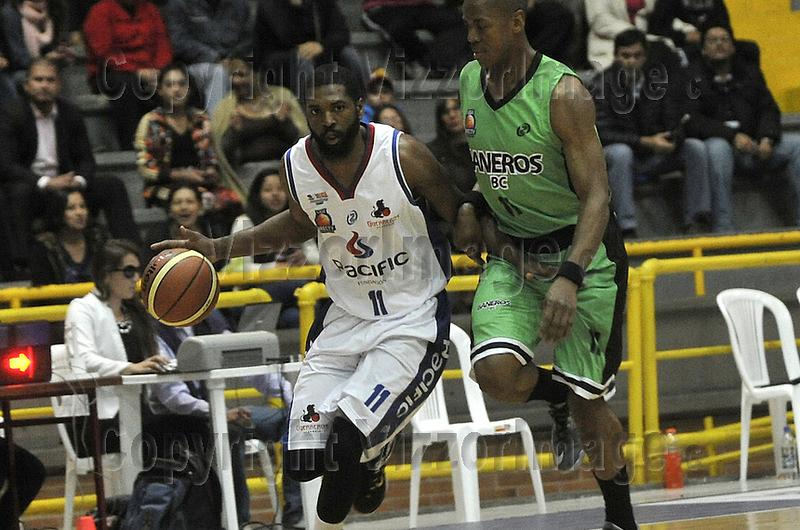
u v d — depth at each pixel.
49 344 13.84
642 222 26.19
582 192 11.30
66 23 23.83
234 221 20.28
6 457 14.76
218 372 14.95
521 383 11.77
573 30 25.17
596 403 12.26
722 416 23.77
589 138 11.31
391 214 11.81
